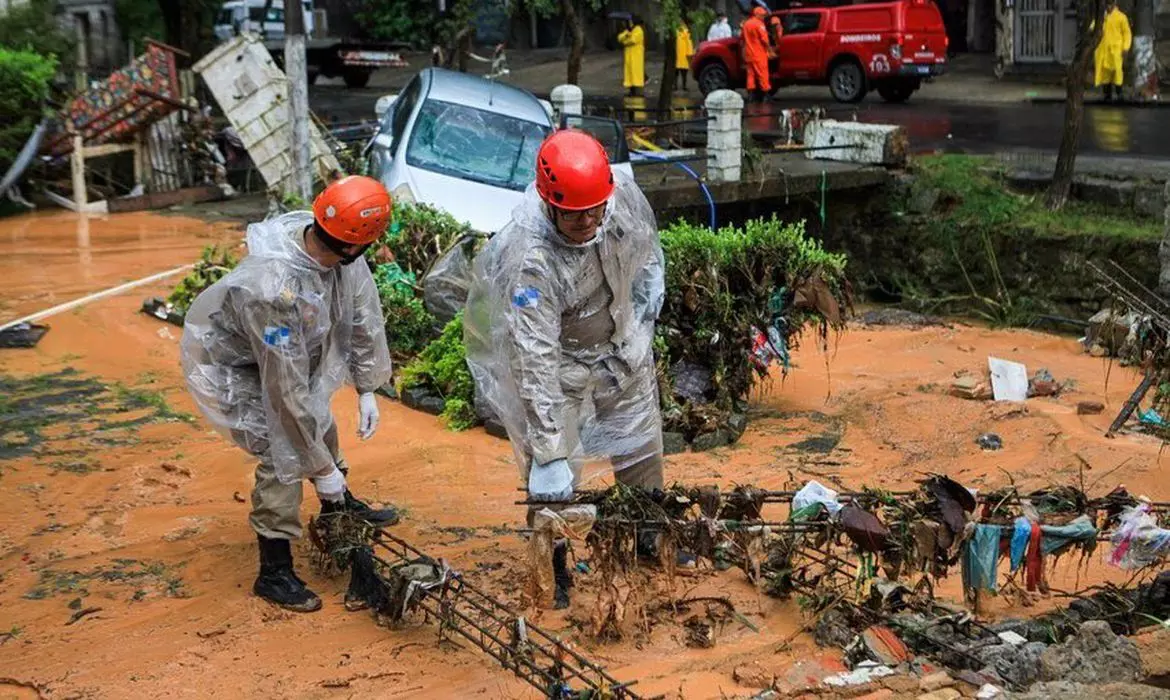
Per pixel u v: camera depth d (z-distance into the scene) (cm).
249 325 513
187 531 638
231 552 610
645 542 583
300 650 510
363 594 548
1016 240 1355
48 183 1702
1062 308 1322
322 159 1561
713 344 805
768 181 1415
